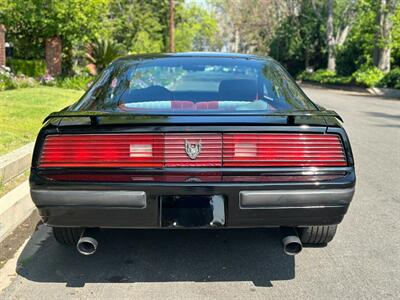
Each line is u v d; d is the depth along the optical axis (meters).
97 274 3.87
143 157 3.27
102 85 4.32
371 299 3.47
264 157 3.29
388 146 9.58
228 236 4.68
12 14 19.20
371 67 33.69
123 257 4.19
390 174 7.22
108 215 3.32
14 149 6.73
